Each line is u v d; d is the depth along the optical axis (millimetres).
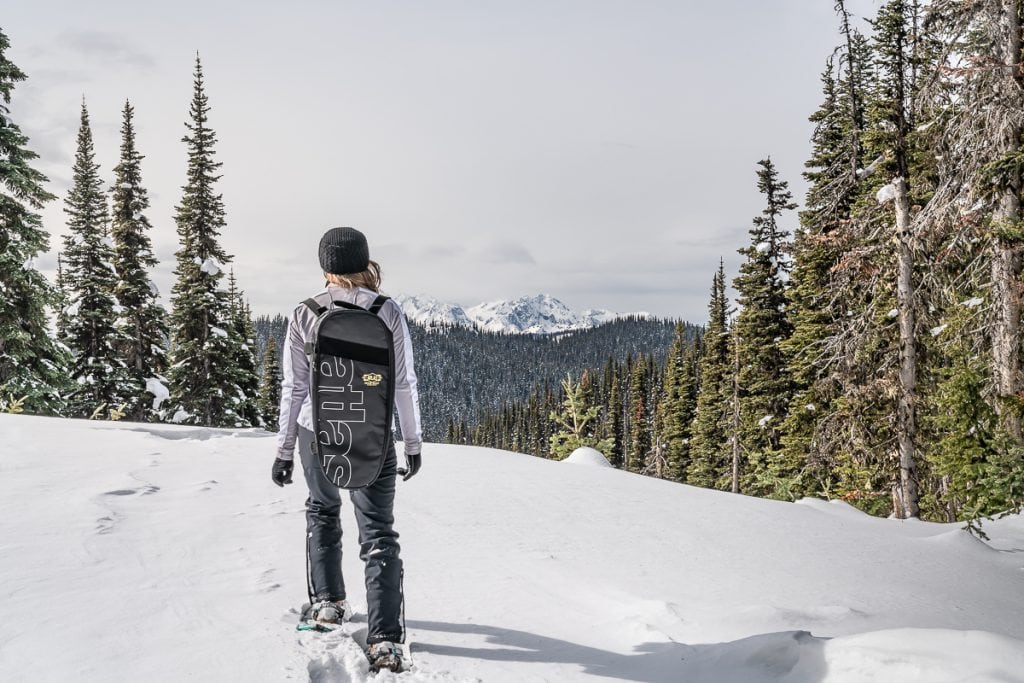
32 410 23297
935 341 14641
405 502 5910
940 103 12375
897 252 15289
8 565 3307
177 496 5230
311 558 2969
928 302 15148
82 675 2182
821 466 18875
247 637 2635
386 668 2527
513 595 3758
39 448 6930
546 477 7391
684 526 5852
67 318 31531
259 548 4023
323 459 2707
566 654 2906
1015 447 8633
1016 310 11500
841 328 18062
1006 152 11156
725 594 4156
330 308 2803
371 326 2732
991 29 11289
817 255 22703
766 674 2588
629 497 6785
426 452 8797
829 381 18391
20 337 22922
